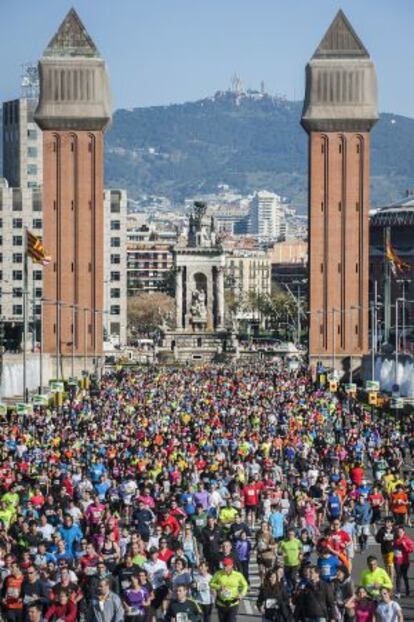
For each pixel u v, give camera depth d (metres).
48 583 95.12
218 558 109.94
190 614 89.69
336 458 169.12
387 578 96.69
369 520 137.62
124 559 98.50
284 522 128.62
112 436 197.50
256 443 191.38
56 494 130.50
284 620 94.00
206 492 132.50
